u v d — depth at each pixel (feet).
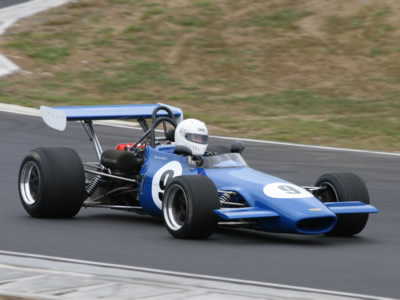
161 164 105.70
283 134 218.18
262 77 298.76
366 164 175.11
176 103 265.95
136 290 63.00
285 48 325.21
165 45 329.72
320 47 324.39
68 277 67.51
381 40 327.47
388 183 152.15
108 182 115.03
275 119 244.22
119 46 328.70
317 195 103.71
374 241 97.50
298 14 354.33
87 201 114.42
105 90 279.49
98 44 330.13
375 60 311.06
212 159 101.91
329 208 93.40
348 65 307.78
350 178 101.24
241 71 304.50
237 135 215.92
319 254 86.84
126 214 117.29
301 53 320.29
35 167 108.37
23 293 61.21
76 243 90.33
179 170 102.37
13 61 302.66
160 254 84.23
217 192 92.84
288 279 73.31
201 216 91.04
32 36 335.67
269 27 344.08
